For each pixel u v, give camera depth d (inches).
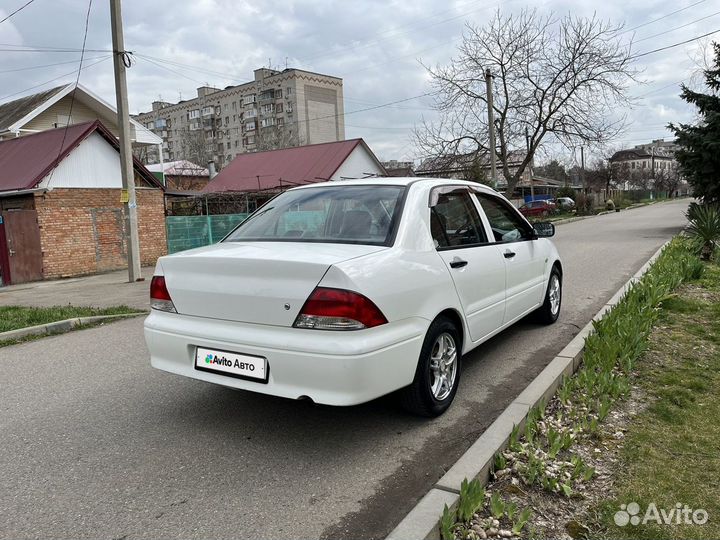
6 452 141.7
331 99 3759.8
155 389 187.3
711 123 725.3
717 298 276.7
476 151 1135.0
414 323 139.6
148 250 739.4
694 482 114.1
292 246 144.9
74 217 647.8
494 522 103.0
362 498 116.3
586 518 104.8
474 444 127.1
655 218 1191.6
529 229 229.6
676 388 162.1
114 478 126.8
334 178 1120.8
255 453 137.3
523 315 218.5
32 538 104.5
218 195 1028.5
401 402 150.3
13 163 689.6
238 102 3865.7
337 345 121.5
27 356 240.5
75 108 1000.2
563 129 1067.3
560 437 126.5
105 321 311.9
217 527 106.9
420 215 155.8
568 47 1033.5
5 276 589.6
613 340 183.2
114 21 513.0
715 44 746.8
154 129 4397.1
